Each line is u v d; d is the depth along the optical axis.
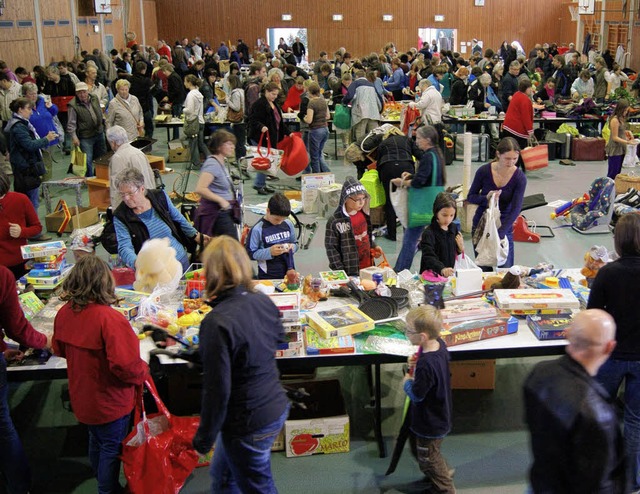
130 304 4.19
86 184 9.08
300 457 4.11
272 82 9.51
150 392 3.81
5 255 5.09
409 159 7.59
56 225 8.28
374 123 10.95
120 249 4.66
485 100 13.19
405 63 18.77
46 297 4.59
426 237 4.95
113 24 24.27
